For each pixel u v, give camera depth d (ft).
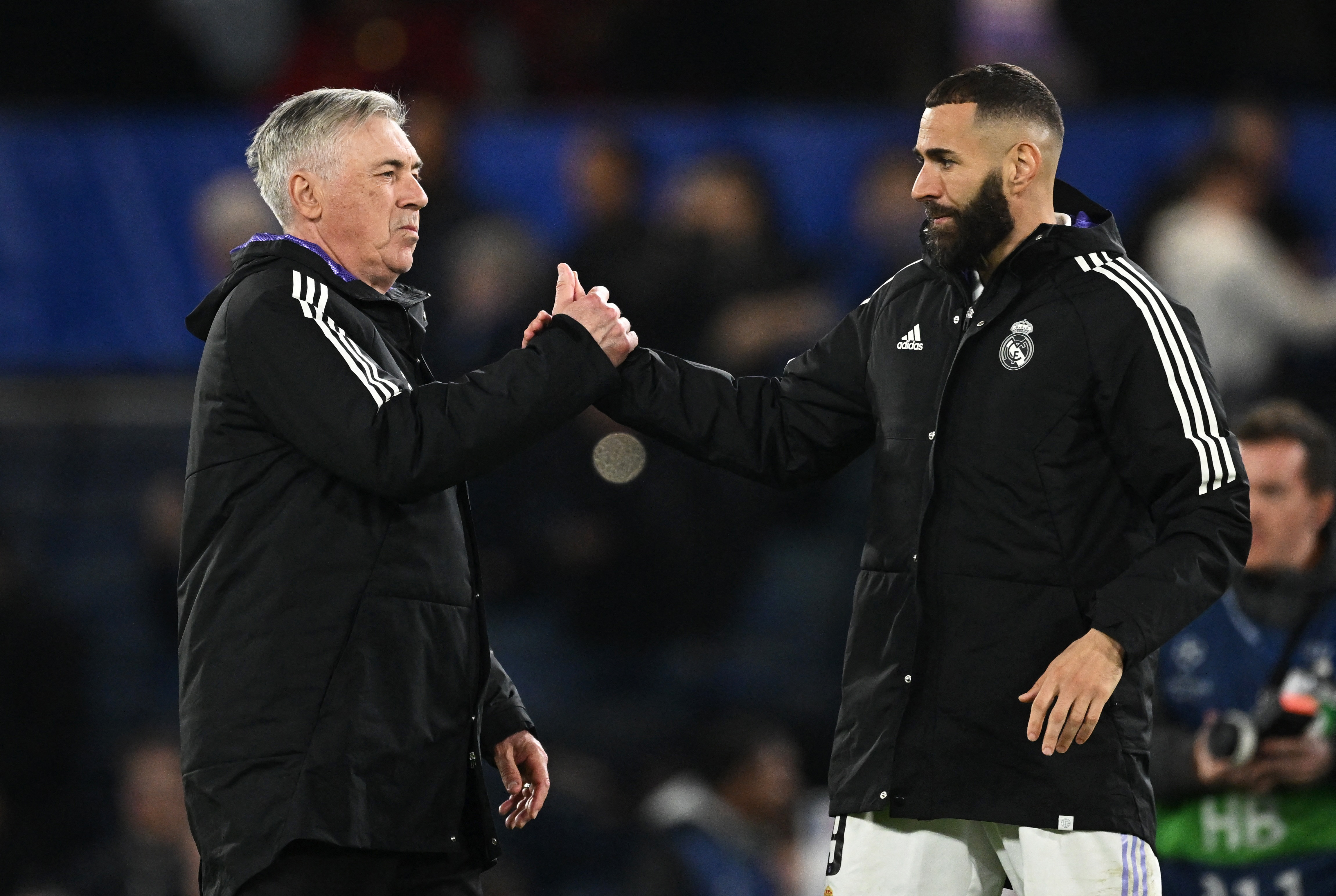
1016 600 37.63
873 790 38.14
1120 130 87.66
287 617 37.63
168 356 89.20
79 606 89.61
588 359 39.45
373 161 41.16
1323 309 84.33
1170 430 37.09
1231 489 37.04
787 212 88.99
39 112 97.35
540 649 85.25
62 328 88.53
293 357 37.91
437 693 38.63
